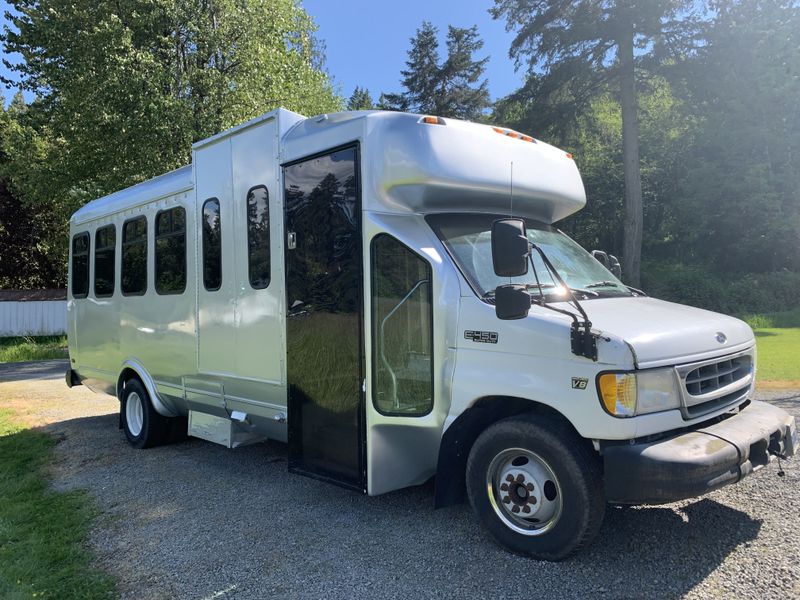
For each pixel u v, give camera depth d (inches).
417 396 161.3
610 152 1545.3
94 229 313.3
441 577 142.4
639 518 167.8
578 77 1026.7
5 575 151.5
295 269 187.0
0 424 341.1
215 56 729.0
